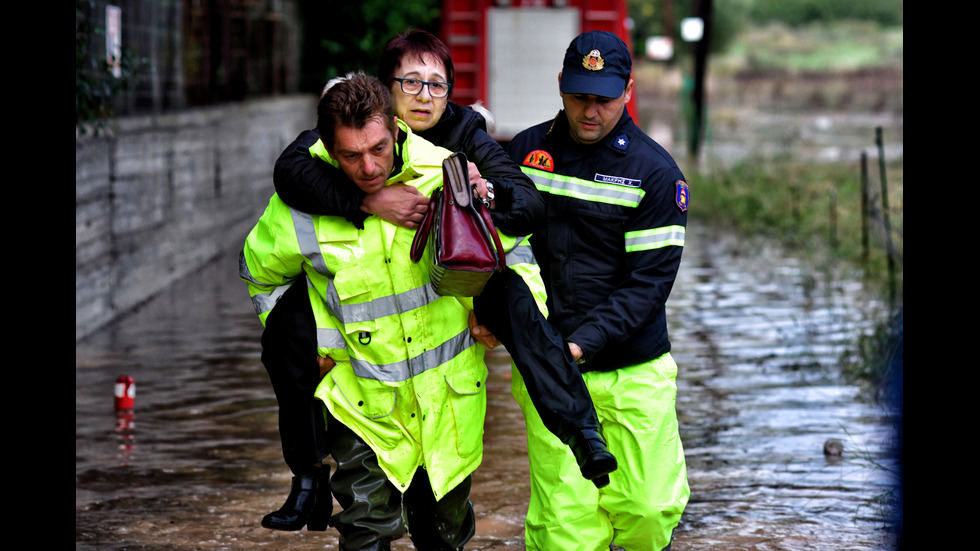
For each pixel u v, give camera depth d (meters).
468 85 40.31
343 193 8.34
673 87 145.50
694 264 30.98
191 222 30.95
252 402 17.61
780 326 22.66
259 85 44.06
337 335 8.75
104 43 24.48
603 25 40.12
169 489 13.56
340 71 54.81
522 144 9.88
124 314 24.88
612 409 9.52
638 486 9.48
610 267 9.60
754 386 18.23
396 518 8.91
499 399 17.70
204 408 17.25
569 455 9.43
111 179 24.19
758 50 186.25
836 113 106.31
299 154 8.58
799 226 34.06
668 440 9.57
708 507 12.88
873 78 142.50
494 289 8.59
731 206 40.25
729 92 135.62
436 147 8.86
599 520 9.59
